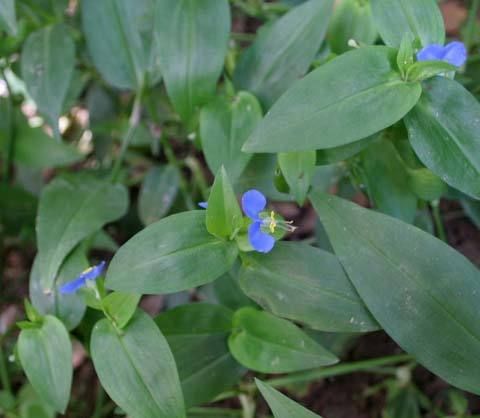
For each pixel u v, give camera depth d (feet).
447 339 0.81
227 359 0.96
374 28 1.02
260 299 0.85
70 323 0.99
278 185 0.94
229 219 0.80
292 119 0.81
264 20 1.41
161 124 1.34
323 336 1.15
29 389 1.21
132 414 0.83
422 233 0.82
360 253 0.82
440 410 1.22
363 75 0.82
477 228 1.39
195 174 1.37
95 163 1.55
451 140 0.83
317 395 1.29
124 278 0.79
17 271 1.50
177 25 1.01
